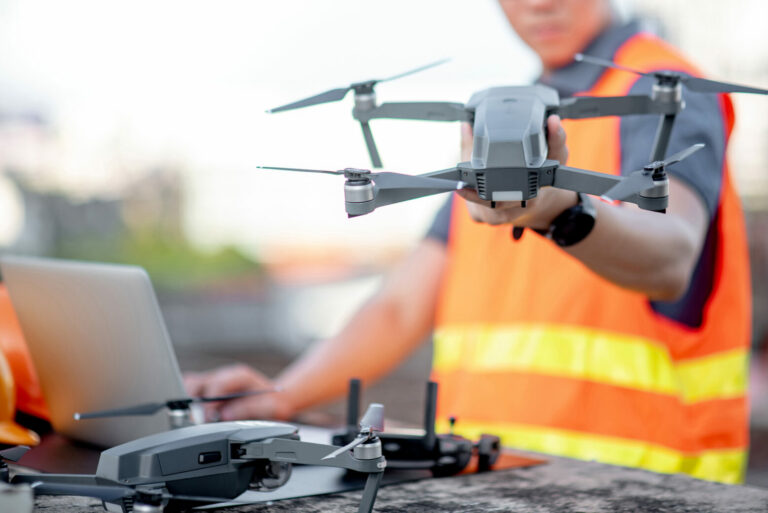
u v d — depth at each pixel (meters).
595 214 1.10
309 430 1.46
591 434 1.64
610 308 1.66
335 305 9.48
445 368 1.90
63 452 1.28
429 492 1.07
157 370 1.13
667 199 0.80
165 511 0.95
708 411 1.66
